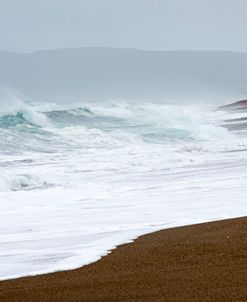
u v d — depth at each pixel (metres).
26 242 33.22
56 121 123.06
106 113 141.12
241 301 19.98
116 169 66.69
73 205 46.03
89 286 22.72
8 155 79.50
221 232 31.58
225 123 139.25
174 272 23.97
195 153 80.94
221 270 23.92
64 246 31.69
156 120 136.25
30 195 51.38
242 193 48.00
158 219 38.62
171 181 56.94
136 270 24.69
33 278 24.53
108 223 38.12
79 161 73.00
